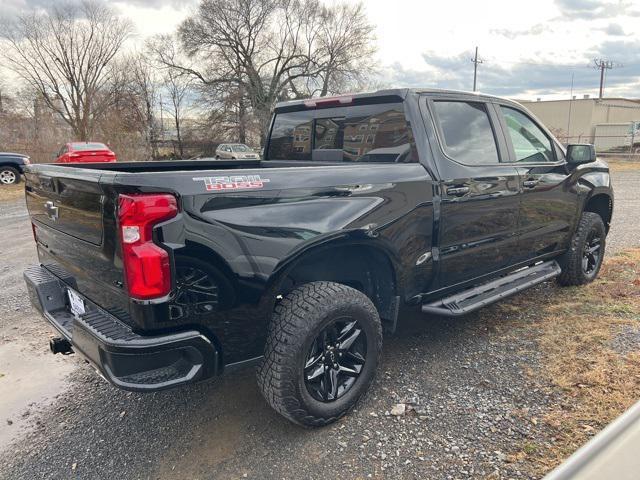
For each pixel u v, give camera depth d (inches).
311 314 103.0
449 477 92.7
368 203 113.1
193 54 1482.5
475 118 146.8
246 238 94.4
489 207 144.6
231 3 1438.2
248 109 1502.2
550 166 170.2
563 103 1748.3
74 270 108.7
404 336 158.1
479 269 148.9
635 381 121.5
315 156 158.4
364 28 1544.0
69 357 153.8
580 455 39.2
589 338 147.6
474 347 147.6
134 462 102.8
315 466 98.1
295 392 103.3
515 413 111.8
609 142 1590.8
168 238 85.7
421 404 117.8
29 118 1079.6
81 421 118.6
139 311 85.8
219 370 97.3
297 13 1487.5
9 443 110.9
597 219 196.1
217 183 91.5
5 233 358.6
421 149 128.5
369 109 140.1
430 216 127.8
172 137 1524.4
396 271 122.9
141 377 88.6
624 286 195.2
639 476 35.9
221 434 110.7
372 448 102.6
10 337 168.7
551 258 183.6
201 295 91.0
